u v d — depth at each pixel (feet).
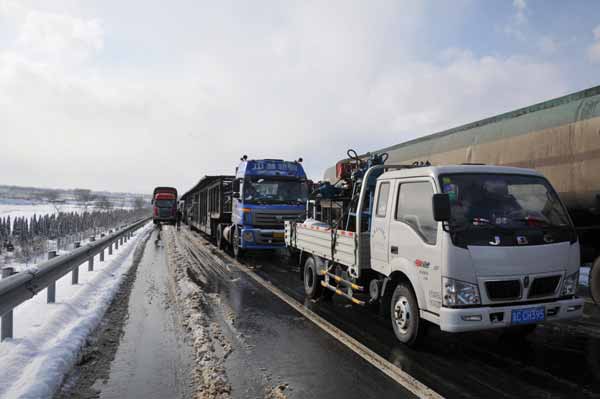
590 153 23.67
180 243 63.52
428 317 14.57
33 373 12.43
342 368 14.35
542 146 26.55
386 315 17.66
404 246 16.16
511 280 14.03
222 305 23.54
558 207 15.88
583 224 26.03
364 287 19.81
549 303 14.23
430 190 15.29
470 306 13.75
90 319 19.01
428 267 14.65
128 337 17.53
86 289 25.25
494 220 14.69
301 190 43.32
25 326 17.21
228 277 33.06
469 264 13.75
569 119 25.07
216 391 12.35
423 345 15.99
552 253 14.67
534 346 16.78
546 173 26.32
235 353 15.79
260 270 36.91
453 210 14.55
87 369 14.08
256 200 41.34
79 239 65.57
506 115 30.83
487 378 13.56
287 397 12.12
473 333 18.44
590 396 12.31
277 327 19.27
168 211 126.62
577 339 17.74
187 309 22.06
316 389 12.69
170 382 13.07
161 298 24.93
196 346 16.31
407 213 16.37
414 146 40.96
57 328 17.12
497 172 16.03
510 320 13.69
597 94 24.35
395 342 17.20
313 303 24.26
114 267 36.19
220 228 53.52
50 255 21.66
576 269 15.20
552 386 13.00
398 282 17.34
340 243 21.13
